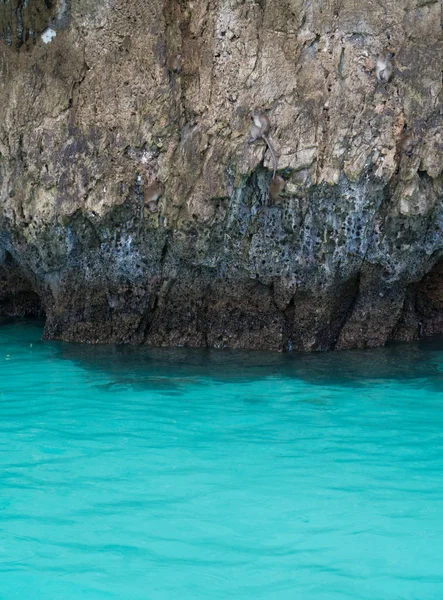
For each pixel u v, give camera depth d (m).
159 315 10.51
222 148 9.48
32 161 9.95
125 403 8.30
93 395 8.56
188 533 5.55
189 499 6.08
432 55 9.23
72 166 9.78
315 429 7.59
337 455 6.96
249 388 8.83
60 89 9.84
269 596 4.79
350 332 10.41
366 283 10.05
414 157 9.28
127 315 10.48
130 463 6.77
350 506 5.98
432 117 9.28
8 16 10.03
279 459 6.87
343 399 8.47
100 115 9.72
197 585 4.90
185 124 9.59
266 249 9.84
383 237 9.70
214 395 8.59
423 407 8.22
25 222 10.19
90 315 10.60
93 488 6.28
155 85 9.52
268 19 9.31
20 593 4.82
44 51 9.94
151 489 6.26
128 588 4.88
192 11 9.53
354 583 4.93
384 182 9.31
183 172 9.59
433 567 5.12
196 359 9.95
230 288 10.17
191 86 9.55
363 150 9.21
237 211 9.66
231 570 5.08
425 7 9.22
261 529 5.62
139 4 9.52
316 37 9.30
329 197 9.47
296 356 10.12
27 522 5.71
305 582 4.94
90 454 6.96
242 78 9.38
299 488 6.29
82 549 5.34
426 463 6.79
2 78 10.14
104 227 9.95
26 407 8.18
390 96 9.24
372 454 6.98
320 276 9.87
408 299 10.65
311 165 9.33
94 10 9.67
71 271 10.34
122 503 6.01
